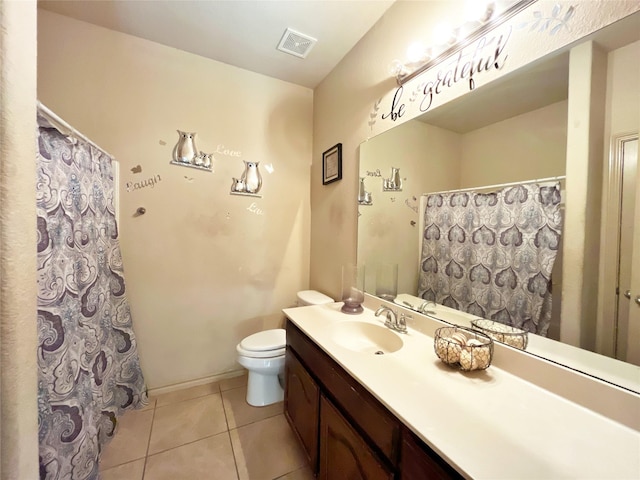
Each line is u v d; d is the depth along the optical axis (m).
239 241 2.18
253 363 1.77
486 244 1.05
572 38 0.78
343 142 1.94
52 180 1.03
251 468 1.37
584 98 0.76
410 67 1.33
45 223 1.00
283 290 2.38
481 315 1.06
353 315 1.57
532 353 0.89
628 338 0.69
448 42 1.14
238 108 2.12
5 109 0.39
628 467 0.56
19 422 0.41
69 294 1.12
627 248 0.69
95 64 1.71
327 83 2.17
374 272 1.65
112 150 1.77
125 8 1.56
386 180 1.53
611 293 0.72
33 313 0.45
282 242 2.35
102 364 1.48
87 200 1.32
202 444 1.52
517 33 0.91
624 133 0.69
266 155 2.25
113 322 1.71
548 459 0.58
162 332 1.97
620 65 0.69
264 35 1.75
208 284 2.09
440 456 0.60
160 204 1.91
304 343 1.36
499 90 0.98
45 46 1.60
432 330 1.24
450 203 1.19
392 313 1.38
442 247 1.23
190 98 1.96
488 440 0.63
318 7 1.52
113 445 1.51
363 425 0.88
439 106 1.20
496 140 1.00
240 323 2.22
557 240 0.84
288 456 1.45
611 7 0.70
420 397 0.79
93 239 1.37
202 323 2.09
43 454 0.97
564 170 0.81
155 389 1.97
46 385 1.00
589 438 0.64
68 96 1.66
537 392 0.83
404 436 0.71
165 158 1.91
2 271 0.39
